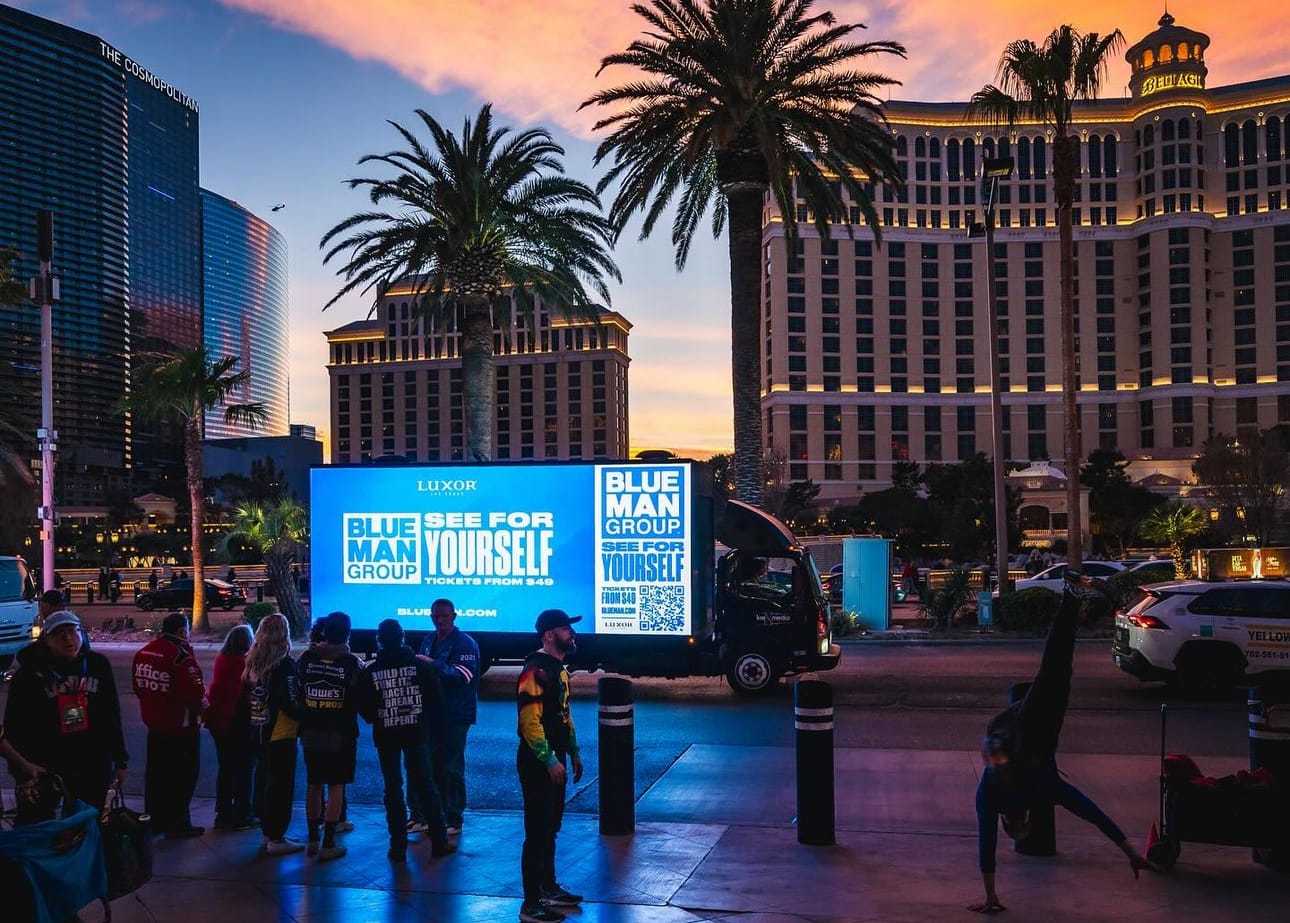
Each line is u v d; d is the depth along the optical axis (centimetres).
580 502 1527
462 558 1555
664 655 1515
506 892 648
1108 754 1063
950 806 856
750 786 937
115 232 18038
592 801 901
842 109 2684
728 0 2503
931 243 15575
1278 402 14775
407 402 19388
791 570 1530
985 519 7238
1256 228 14988
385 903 627
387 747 727
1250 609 1427
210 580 3869
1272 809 650
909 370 15525
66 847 504
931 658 2025
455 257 2880
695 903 614
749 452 2606
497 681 1719
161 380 3022
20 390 4291
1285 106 14988
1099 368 15475
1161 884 638
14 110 16425
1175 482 10575
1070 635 622
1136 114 15438
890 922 577
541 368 19188
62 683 637
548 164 2955
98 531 12456
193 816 870
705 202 2969
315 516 1602
